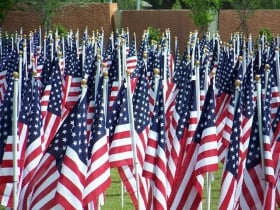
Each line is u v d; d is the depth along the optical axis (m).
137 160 25.41
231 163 23.31
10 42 62.81
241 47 61.31
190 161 23.91
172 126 27.38
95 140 22.34
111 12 103.94
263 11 101.31
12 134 22.73
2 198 23.91
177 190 23.97
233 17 101.19
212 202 34.19
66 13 103.62
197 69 26.36
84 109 21.56
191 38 57.50
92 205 23.59
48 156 21.70
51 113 28.14
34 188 21.77
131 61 48.84
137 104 27.48
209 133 23.72
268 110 24.30
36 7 98.62
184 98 27.64
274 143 24.70
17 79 22.50
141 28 104.19
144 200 25.80
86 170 21.58
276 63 38.91
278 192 24.56
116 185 38.22
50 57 47.97
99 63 30.41
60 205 21.59
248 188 22.77
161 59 41.69
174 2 163.12
